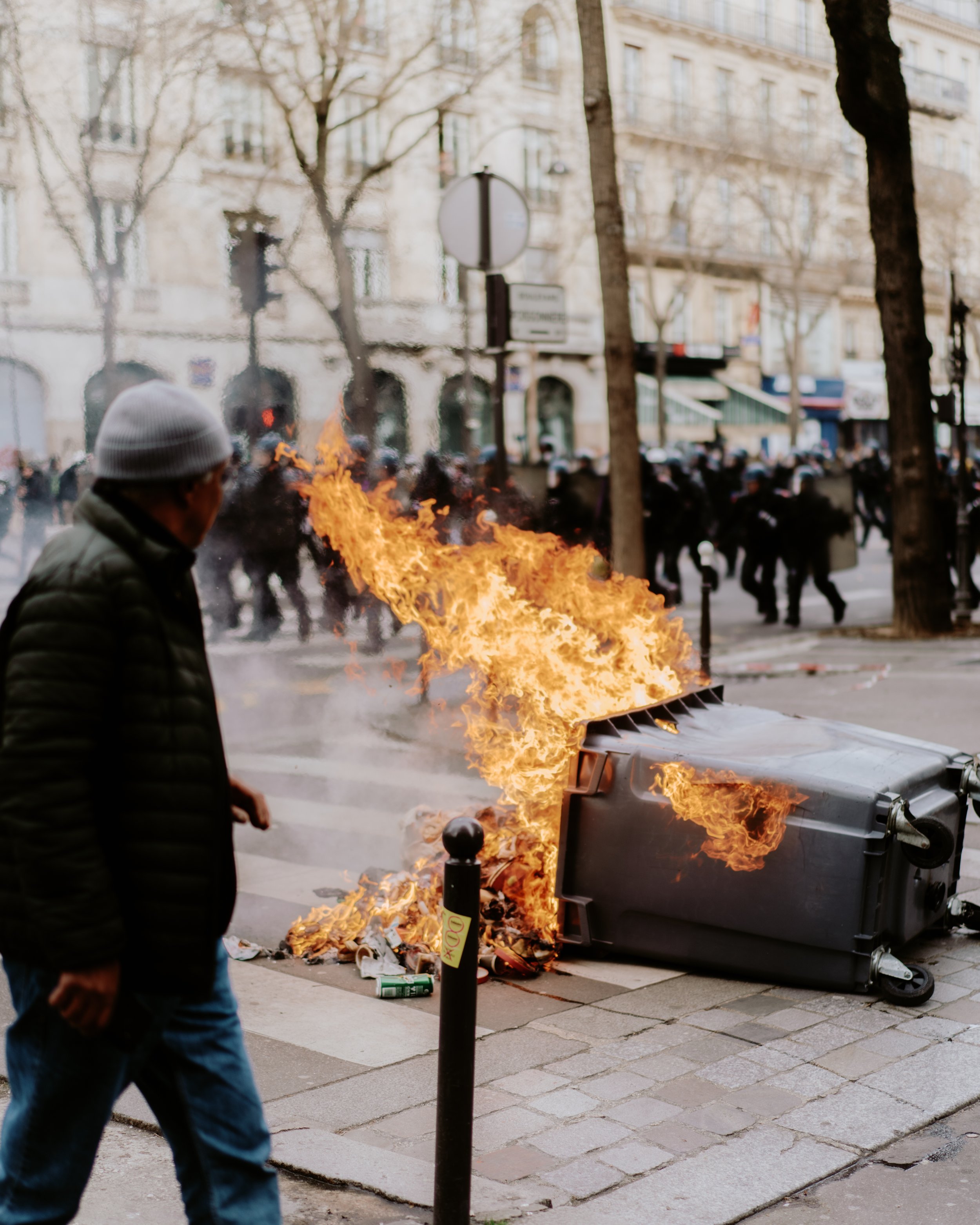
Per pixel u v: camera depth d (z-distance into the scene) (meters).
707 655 9.95
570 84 36.72
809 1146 3.25
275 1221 2.29
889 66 12.41
